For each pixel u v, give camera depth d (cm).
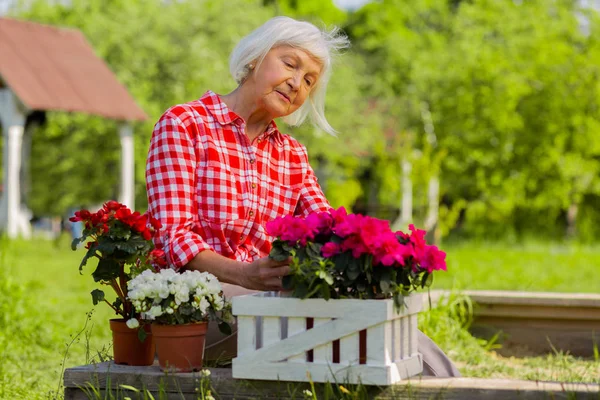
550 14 2519
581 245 2247
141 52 2727
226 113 353
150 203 344
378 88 3575
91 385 314
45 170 3088
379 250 287
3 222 2073
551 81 2355
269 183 364
